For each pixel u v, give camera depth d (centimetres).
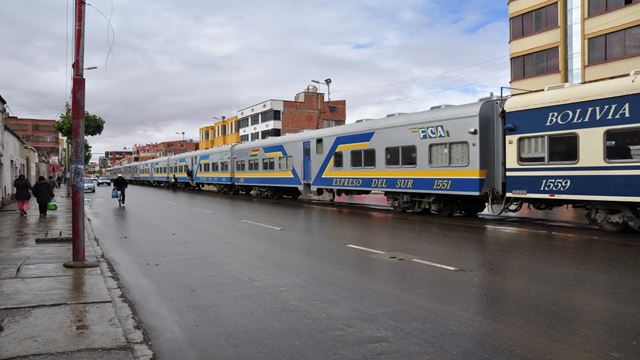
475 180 1566
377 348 495
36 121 11725
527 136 1402
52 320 566
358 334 536
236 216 1852
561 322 557
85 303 639
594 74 2984
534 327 543
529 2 3356
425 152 1769
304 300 673
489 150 1568
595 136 1231
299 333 544
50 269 861
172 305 664
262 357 480
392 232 1316
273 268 883
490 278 770
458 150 1633
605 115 1211
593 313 586
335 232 1336
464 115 1603
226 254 1032
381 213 1889
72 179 898
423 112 1808
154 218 1834
